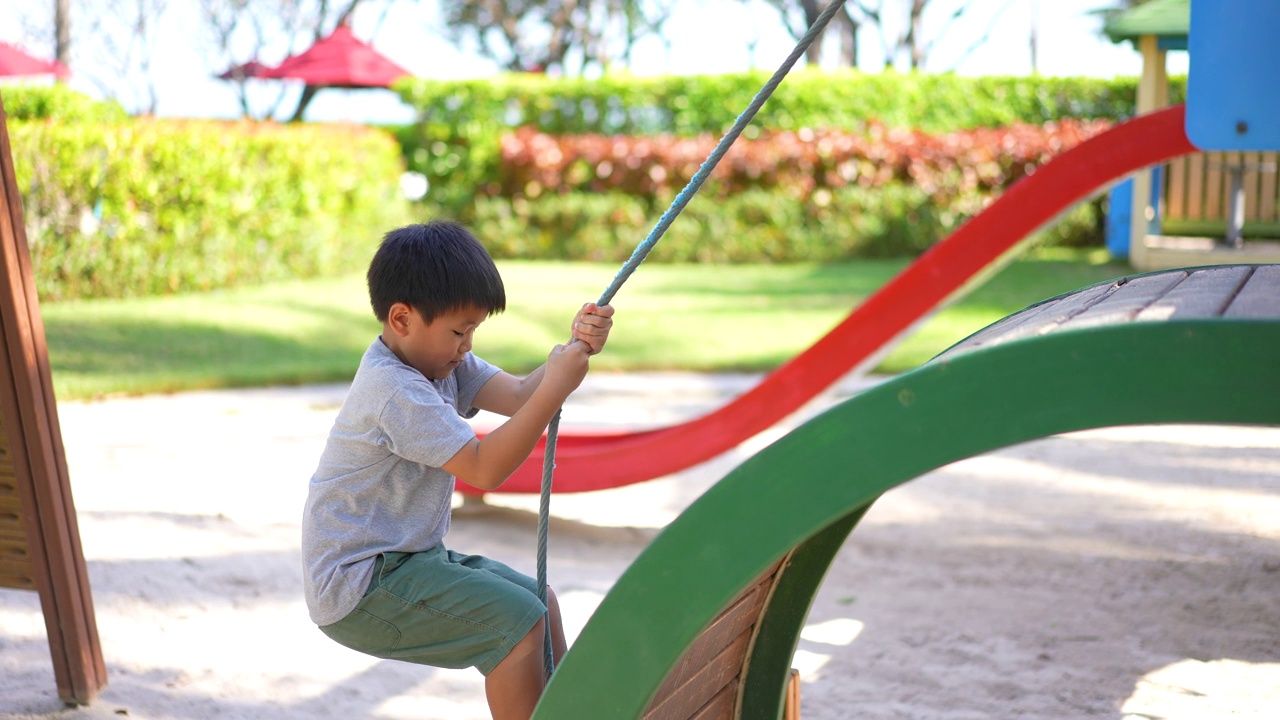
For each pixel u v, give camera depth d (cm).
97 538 472
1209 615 392
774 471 172
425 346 233
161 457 622
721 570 176
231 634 376
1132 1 2455
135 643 366
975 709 321
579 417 737
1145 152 491
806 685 338
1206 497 538
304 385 839
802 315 1094
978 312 1038
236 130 1246
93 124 1152
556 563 456
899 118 1524
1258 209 1285
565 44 3297
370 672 348
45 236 1085
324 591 226
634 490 579
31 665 349
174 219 1179
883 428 165
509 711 226
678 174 1504
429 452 221
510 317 1073
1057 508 525
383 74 2070
